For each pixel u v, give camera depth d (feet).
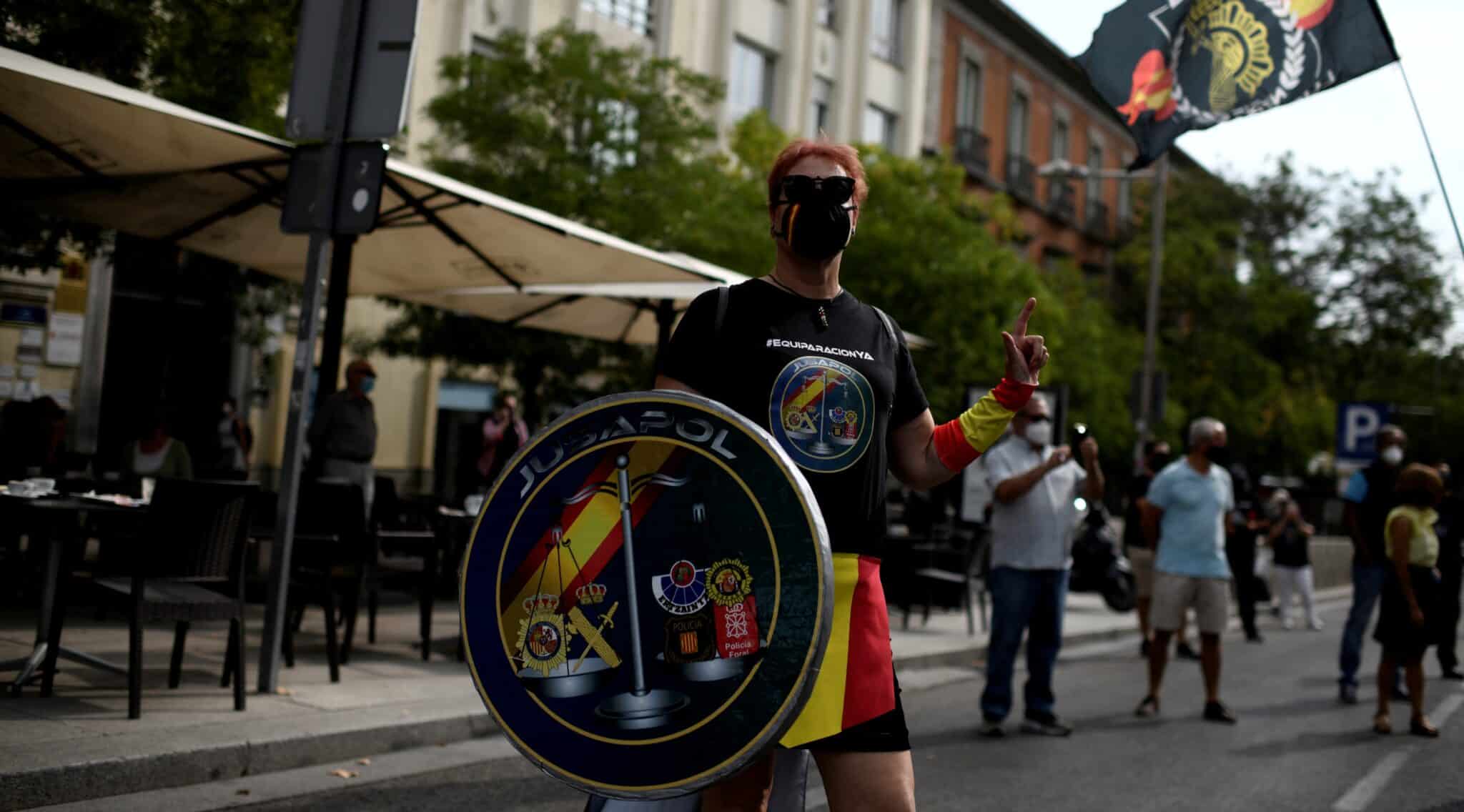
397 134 21.06
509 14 68.64
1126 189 142.00
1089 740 24.94
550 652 8.24
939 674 33.19
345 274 30.66
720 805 9.07
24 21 28.37
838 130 95.50
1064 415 43.37
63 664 22.31
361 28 21.59
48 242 33.86
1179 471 28.37
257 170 23.90
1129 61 22.12
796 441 8.62
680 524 8.14
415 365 67.62
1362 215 133.39
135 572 18.47
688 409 8.21
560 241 27.40
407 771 18.61
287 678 23.04
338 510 24.59
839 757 8.42
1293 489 116.47
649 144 50.34
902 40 103.50
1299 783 21.47
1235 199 131.13
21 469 30.30
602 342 47.42
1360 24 20.39
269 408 60.64
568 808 17.16
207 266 41.93
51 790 15.01
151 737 17.10
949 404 59.77
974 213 72.08
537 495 8.39
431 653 27.73
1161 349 111.55
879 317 9.36
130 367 54.70
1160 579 28.35
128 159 23.41
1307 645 47.60
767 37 88.58
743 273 50.11
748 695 7.86
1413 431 157.79
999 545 25.17
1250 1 21.29
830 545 8.21
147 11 29.96
